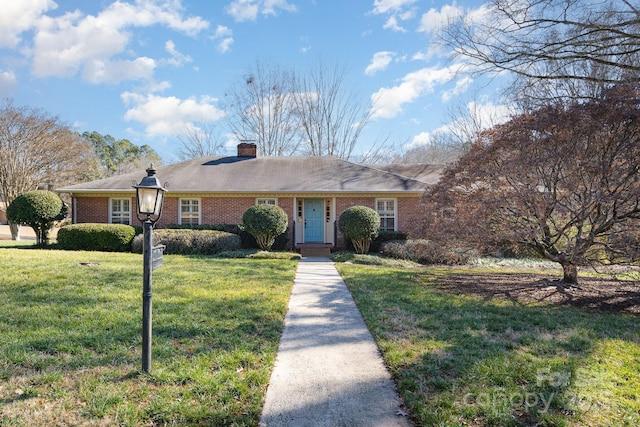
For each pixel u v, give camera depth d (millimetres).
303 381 3381
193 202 15797
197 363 3582
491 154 7539
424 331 4672
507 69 11508
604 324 5098
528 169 6812
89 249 13281
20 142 23094
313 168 17547
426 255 12047
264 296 6285
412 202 15594
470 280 8406
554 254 7527
